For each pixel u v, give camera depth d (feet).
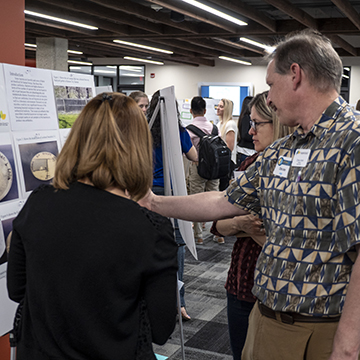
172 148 8.35
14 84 6.04
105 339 3.12
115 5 23.11
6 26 6.66
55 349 3.14
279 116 4.12
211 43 37.55
